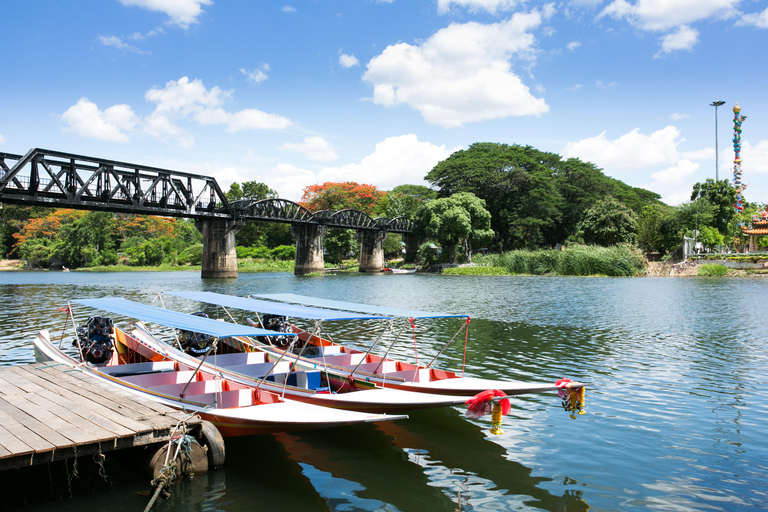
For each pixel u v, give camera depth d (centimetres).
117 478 773
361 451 886
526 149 11056
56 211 11081
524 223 8825
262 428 839
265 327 1505
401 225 9562
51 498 705
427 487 745
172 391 940
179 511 667
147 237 11019
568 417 1040
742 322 2333
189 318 1101
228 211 6116
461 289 4328
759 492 719
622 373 1385
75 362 1175
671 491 723
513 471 795
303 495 720
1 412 811
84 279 6097
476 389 1006
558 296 3609
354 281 5750
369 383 1073
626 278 5825
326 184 10994
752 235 7412
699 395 1183
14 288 4378
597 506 682
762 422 998
